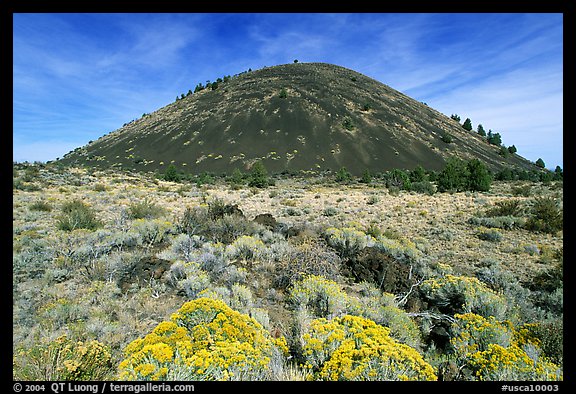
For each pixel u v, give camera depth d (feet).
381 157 274.16
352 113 339.57
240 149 276.82
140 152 290.35
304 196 87.66
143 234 32.96
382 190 112.06
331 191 113.29
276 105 347.77
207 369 10.83
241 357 11.25
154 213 46.78
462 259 33.78
